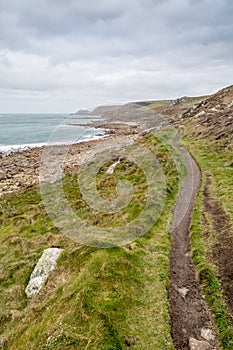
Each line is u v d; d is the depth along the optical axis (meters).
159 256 10.34
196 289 8.50
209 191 17.19
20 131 110.50
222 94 77.06
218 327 6.93
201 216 13.57
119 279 8.41
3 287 11.76
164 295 8.22
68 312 7.29
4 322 9.56
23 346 7.29
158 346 6.45
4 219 20.17
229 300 7.77
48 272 11.16
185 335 6.79
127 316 7.23
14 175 37.00
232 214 13.16
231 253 10.02
